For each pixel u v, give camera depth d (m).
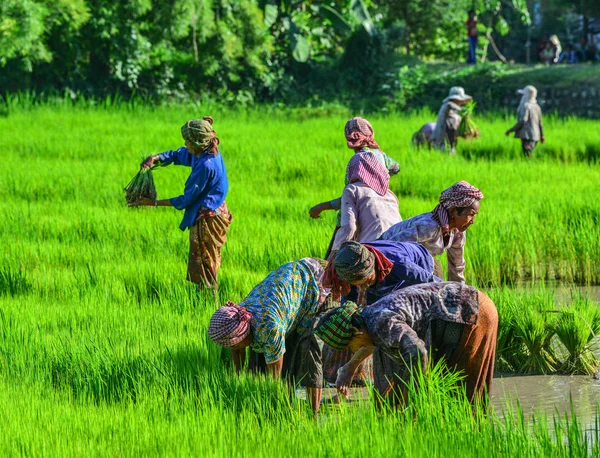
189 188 20.09
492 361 12.62
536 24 104.62
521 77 80.00
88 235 27.81
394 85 82.12
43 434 12.07
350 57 85.00
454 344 12.31
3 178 37.72
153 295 20.86
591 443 11.95
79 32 76.44
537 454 11.12
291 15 87.31
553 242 26.59
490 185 36.94
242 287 21.45
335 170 40.06
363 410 12.55
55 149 47.25
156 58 80.44
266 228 27.83
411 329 11.81
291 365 14.13
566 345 17.28
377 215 17.03
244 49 83.38
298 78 87.00
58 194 35.38
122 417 12.70
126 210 31.88
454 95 45.91
